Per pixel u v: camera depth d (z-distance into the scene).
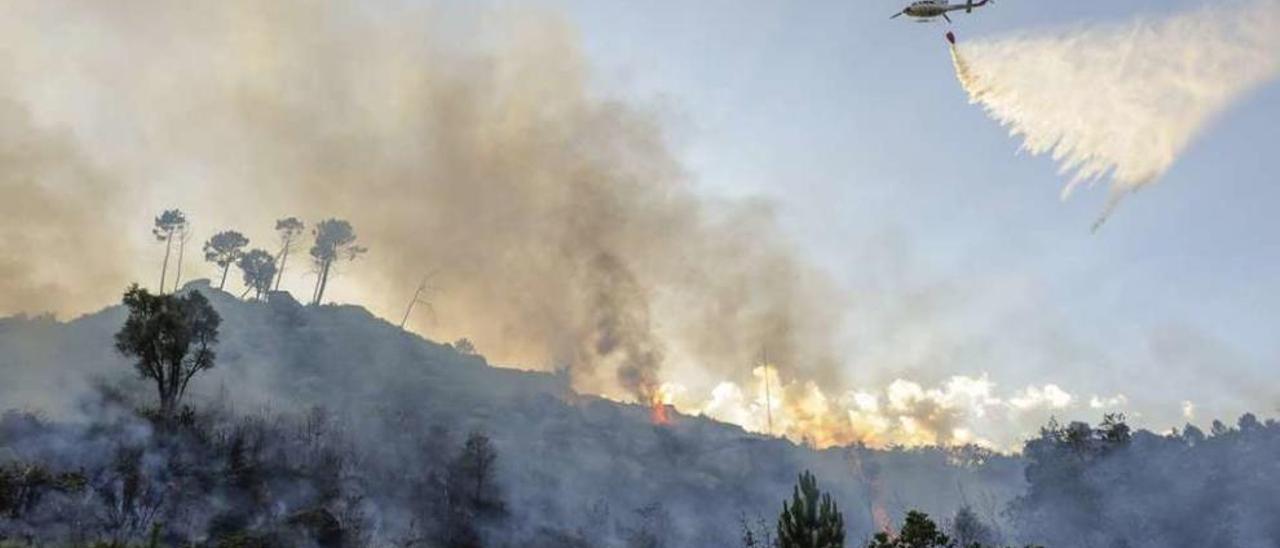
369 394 98.62
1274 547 61.22
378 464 64.44
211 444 53.03
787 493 105.19
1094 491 70.69
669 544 76.50
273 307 123.94
